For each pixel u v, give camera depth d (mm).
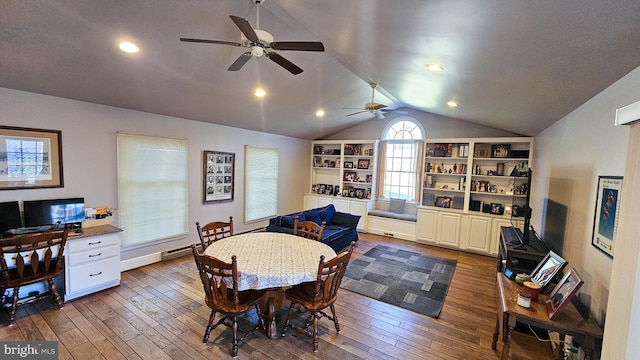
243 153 5707
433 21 1676
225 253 2686
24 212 2982
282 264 2449
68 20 2104
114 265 3381
